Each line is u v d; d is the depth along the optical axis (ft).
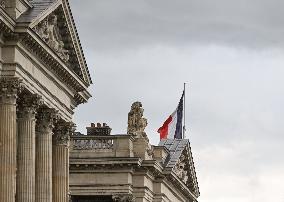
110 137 424.87
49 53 309.22
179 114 496.64
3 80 292.40
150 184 441.68
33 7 302.66
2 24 286.46
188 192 498.28
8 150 291.17
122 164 421.18
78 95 344.08
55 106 324.60
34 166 307.99
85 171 422.82
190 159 495.82
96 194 422.00
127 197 422.41
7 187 289.53
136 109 437.58
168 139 488.02
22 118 305.32
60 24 318.86
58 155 334.85
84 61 337.52
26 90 301.22
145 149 433.07
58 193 333.42
